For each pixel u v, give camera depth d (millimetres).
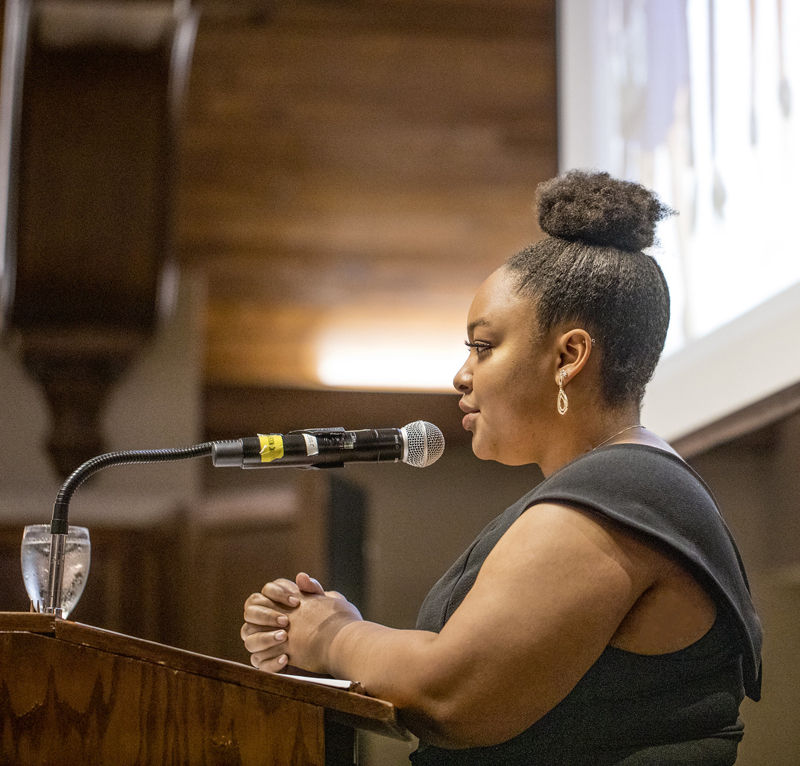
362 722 1755
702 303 5344
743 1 4852
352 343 7902
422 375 8141
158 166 6129
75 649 1678
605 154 6578
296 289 7559
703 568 1812
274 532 7211
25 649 1667
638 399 2166
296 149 6918
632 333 2115
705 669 1867
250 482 7992
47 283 6371
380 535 8453
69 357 6777
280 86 6676
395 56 6621
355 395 8180
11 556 7004
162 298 6598
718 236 5152
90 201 6133
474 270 7508
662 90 5750
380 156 6969
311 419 8125
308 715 1708
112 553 7172
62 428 7039
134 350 6777
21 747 1640
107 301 6496
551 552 1791
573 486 1871
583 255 2135
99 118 5945
